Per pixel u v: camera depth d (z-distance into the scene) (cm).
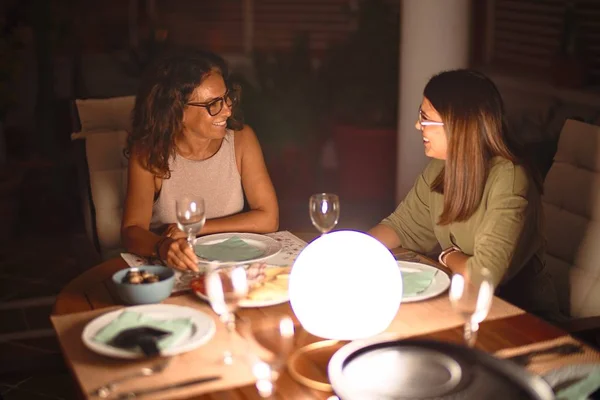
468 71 227
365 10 526
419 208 253
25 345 354
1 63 462
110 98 318
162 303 192
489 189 224
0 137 538
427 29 349
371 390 144
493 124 224
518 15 479
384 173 511
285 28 633
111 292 202
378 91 513
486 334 175
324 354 166
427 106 227
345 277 160
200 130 260
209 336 168
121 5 639
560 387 149
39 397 306
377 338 167
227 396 148
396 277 164
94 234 306
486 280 158
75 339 173
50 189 524
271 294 194
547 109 434
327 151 579
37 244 478
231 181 278
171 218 272
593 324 202
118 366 160
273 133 542
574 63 426
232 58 639
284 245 237
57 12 622
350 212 506
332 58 538
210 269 206
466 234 233
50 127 574
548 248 256
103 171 305
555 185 256
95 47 639
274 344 170
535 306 230
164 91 256
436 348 159
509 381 146
